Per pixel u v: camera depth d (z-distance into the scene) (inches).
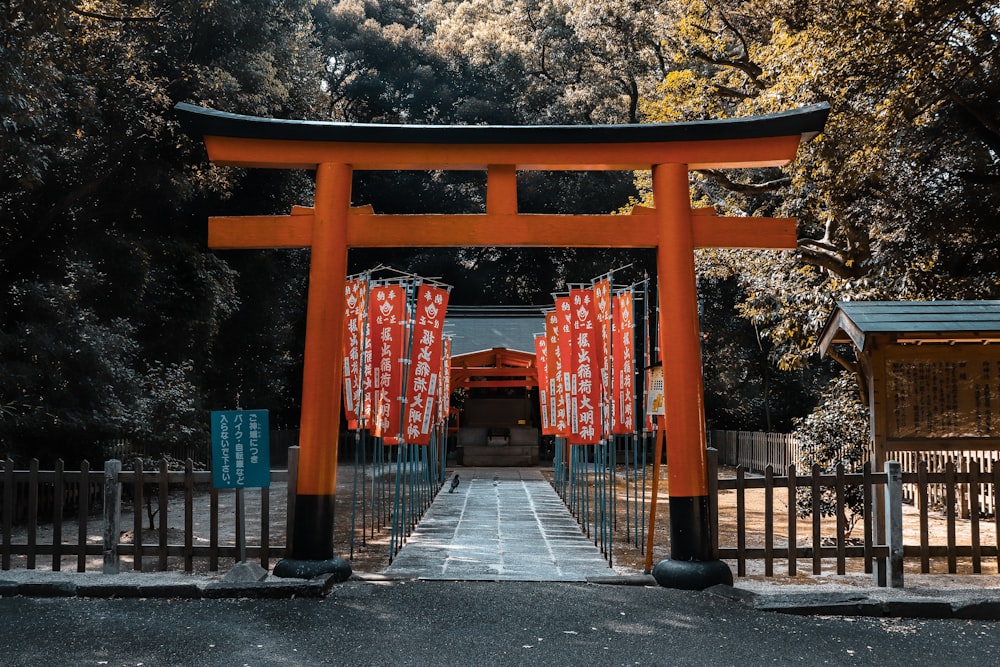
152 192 757.9
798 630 242.8
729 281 1101.1
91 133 667.4
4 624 241.9
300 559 297.1
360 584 293.1
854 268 610.2
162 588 274.7
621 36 1001.5
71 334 545.3
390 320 365.1
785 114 302.0
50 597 275.0
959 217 530.9
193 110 303.7
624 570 335.3
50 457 542.3
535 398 1236.5
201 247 884.0
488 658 212.8
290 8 903.1
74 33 653.9
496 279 1381.6
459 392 1282.0
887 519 295.3
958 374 340.8
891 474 296.5
